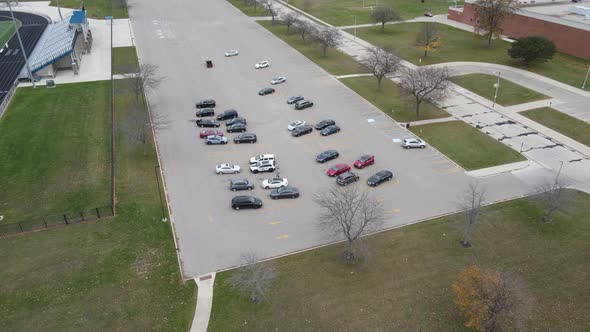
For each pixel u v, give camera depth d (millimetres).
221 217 52031
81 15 108250
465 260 45406
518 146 66688
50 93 84375
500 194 55688
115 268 44500
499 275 37938
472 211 47094
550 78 90562
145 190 56656
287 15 124062
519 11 112562
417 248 47094
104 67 97562
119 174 59812
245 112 77688
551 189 52625
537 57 94000
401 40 116062
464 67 97312
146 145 67062
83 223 50656
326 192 56000
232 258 46000
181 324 38812
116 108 78312
